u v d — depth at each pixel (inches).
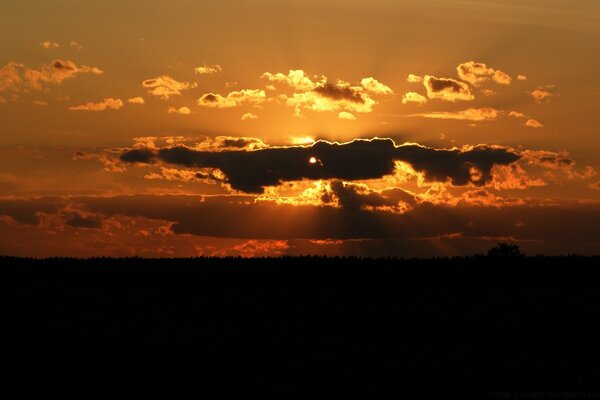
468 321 2454.5
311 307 2844.5
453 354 1905.8
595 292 3358.8
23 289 3467.0
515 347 2005.4
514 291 3383.4
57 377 1688.0
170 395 1547.7
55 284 3772.1
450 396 1526.8
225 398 1519.4
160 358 1863.9
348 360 1825.8
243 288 3607.3
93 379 1668.3
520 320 2482.8
